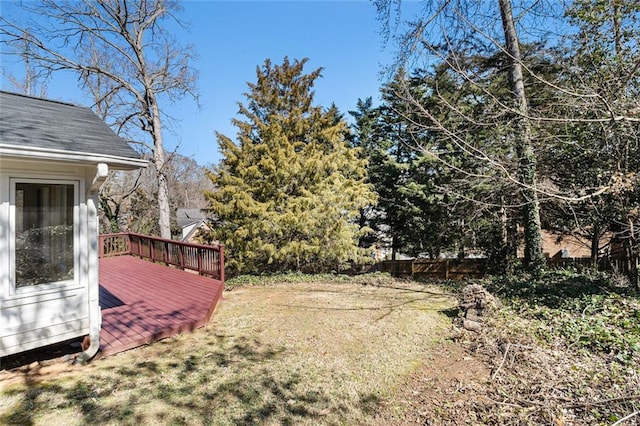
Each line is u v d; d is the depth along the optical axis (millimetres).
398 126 14570
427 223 13672
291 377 3684
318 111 12633
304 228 9680
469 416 2939
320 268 11453
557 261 10508
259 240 9898
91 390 3385
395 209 15258
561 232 10008
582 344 4125
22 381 3553
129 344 4465
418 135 10609
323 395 3334
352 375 3748
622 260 8266
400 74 7156
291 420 2934
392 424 2895
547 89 6012
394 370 3871
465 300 5742
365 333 5090
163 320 5305
